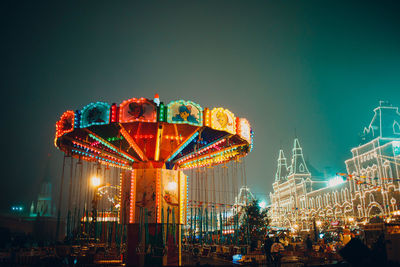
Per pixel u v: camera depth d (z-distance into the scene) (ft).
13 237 85.30
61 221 128.16
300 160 331.16
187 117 51.88
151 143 59.16
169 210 56.85
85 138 62.54
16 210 180.86
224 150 68.90
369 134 203.72
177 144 59.93
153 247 53.83
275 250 55.88
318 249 73.41
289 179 333.42
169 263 54.65
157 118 51.08
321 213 244.63
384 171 179.83
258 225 100.89
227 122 55.26
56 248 58.39
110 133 58.49
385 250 45.37
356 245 34.63
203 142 65.21
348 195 214.69
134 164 61.21
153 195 56.65
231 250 69.51
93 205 69.26
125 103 51.37
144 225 55.21
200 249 77.05
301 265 53.11
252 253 64.39
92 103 52.85
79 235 64.80
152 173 57.82
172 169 62.08
